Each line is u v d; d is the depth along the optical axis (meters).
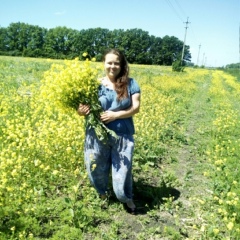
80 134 3.73
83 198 2.86
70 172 3.16
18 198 2.59
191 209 2.92
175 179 3.55
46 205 2.62
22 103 5.73
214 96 12.17
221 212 2.72
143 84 12.44
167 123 5.88
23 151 3.17
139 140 4.34
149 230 2.54
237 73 37.03
